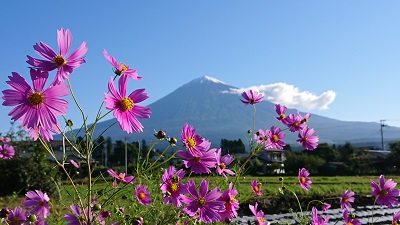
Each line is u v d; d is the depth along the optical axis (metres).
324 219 2.61
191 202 1.83
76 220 1.68
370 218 8.18
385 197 2.67
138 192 2.31
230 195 2.06
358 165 41.12
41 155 10.73
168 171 2.02
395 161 40.94
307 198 9.38
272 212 8.30
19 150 10.86
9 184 10.52
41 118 1.33
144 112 1.48
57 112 1.35
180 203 1.90
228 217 2.04
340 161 46.22
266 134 2.92
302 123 3.08
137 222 1.89
